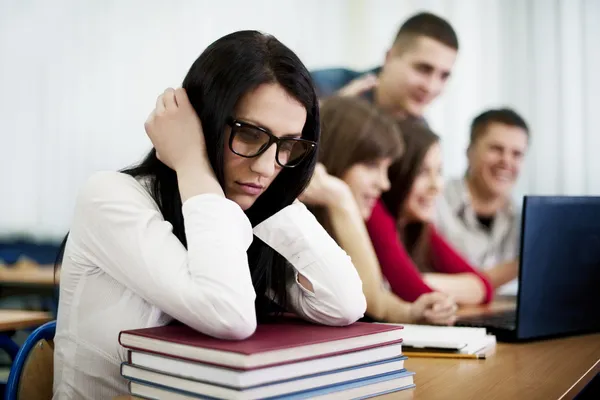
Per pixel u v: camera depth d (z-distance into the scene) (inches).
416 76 120.1
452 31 122.5
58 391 45.4
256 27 139.8
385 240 112.7
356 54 124.7
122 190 42.8
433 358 51.6
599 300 66.6
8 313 74.7
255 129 42.4
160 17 161.6
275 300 49.1
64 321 45.7
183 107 43.1
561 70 125.6
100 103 169.9
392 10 123.0
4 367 141.7
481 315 84.4
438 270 115.9
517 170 123.2
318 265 45.7
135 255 39.9
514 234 121.4
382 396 37.1
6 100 176.9
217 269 37.5
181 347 33.3
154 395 34.4
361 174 112.4
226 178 43.8
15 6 177.8
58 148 173.3
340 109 114.4
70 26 172.9
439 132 119.9
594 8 125.3
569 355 54.1
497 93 124.4
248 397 30.7
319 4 129.1
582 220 63.4
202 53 44.7
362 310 46.3
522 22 126.3
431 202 117.2
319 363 34.1
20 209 174.9
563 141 124.9
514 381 43.1
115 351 43.8
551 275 61.5
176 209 45.0
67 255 45.4
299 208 48.1
